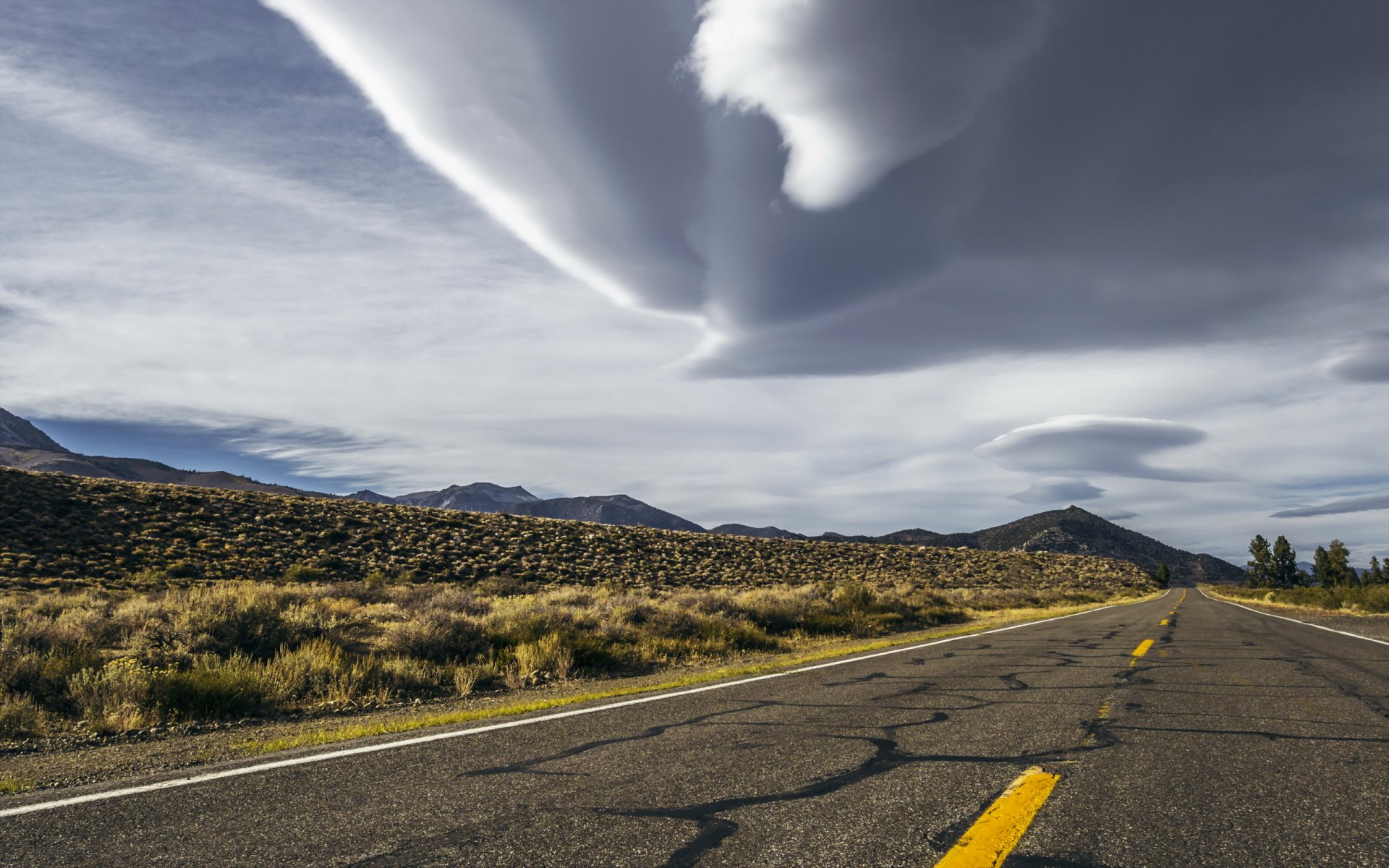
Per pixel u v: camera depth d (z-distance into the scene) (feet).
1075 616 80.12
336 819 12.58
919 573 191.31
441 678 33.76
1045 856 10.43
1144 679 28.09
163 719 24.56
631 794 13.69
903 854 10.50
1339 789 13.65
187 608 43.86
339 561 119.44
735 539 207.92
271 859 10.84
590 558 150.00
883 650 41.47
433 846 11.16
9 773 17.42
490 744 18.12
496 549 145.69
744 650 47.11
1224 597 197.88
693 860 10.41
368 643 42.93
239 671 29.73
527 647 37.88
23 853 11.27
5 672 27.12
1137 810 12.41
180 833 12.05
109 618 46.44
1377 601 82.38
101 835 11.98
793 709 22.48
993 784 13.97
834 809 12.61
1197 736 18.12
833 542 233.35
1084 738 17.97
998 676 29.32
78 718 24.71
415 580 115.34
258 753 18.40
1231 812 12.36
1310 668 30.99
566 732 19.49
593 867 10.26
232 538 123.13
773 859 10.40
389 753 17.34
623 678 34.19
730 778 14.65
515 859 10.61
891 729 19.27
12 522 107.65
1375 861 10.27
